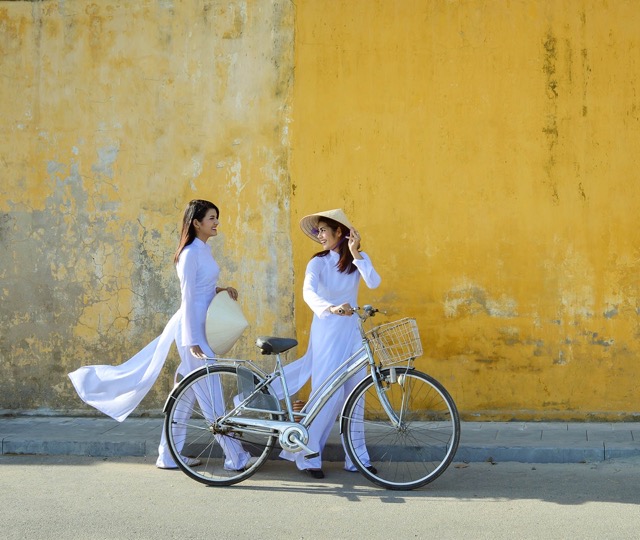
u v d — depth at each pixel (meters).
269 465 7.01
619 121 7.91
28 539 5.27
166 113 8.51
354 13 8.24
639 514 5.58
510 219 8.05
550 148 8.00
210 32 8.45
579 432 7.56
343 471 6.82
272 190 8.39
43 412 8.62
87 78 8.59
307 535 5.30
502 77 8.04
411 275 8.17
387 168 8.20
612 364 7.95
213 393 6.63
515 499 5.98
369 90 8.23
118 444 7.43
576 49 7.95
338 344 6.60
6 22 8.66
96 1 8.56
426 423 7.88
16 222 8.67
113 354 8.59
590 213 7.95
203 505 5.95
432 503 5.92
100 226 8.59
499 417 8.05
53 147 8.62
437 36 8.12
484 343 8.09
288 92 8.35
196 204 6.73
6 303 8.69
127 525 5.52
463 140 8.10
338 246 6.73
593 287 7.95
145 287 8.55
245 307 8.45
